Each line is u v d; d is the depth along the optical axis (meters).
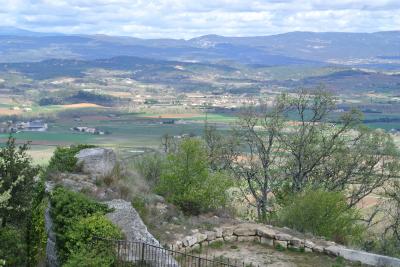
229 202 26.19
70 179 20.20
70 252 14.66
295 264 17.41
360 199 32.53
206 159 24.89
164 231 18.48
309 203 21.72
